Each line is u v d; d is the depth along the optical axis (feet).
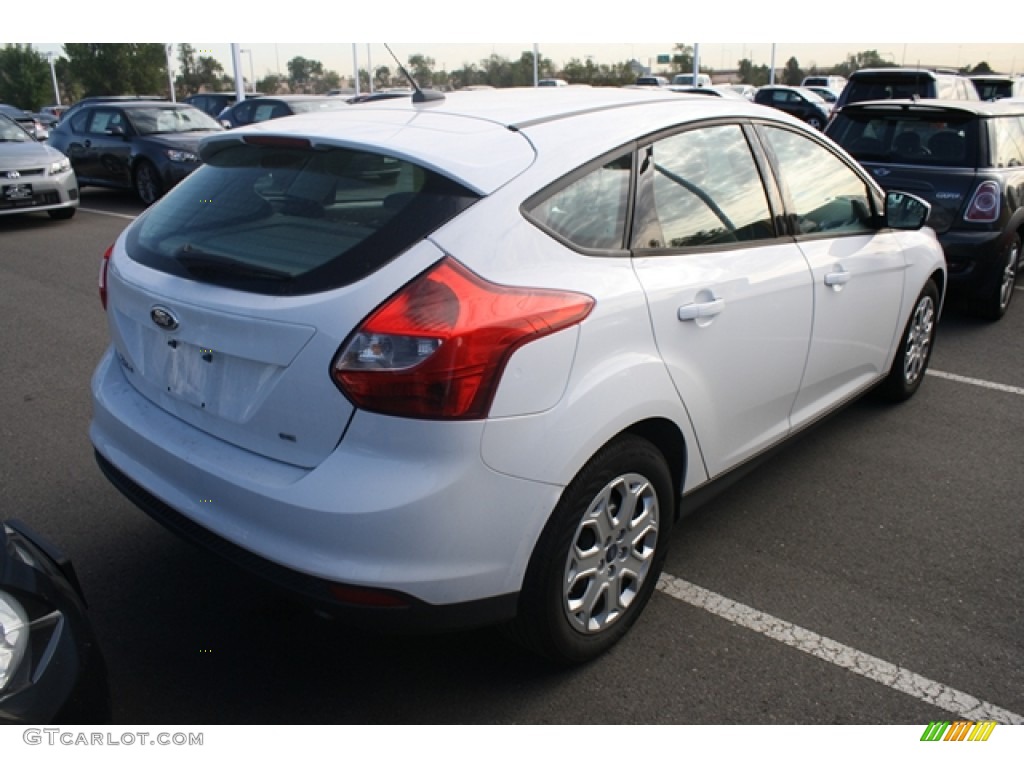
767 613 9.91
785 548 11.30
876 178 21.80
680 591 10.32
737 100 11.20
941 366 18.45
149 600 10.11
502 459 7.27
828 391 12.69
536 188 8.02
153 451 8.46
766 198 10.91
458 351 6.94
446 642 9.43
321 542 7.15
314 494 7.13
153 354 8.79
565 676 8.88
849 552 11.21
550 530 7.90
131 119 44.14
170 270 8.46
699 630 9.60
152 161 42.47
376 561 7.09
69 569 7.25
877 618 9.84
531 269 7.71
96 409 9.54
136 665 9.00
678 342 8.92
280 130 8.92
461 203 7.60
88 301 24.12
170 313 8.21
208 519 7.88
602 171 8.66
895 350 14.73
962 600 10.20
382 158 8.07
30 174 36.70
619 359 8.18
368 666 9.05
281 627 9.68
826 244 11.85
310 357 7.20
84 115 46.70
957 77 39.19
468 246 7.41
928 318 15.94
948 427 15.20
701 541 11.46
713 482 10.28
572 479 7.88
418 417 6.95
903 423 15.34
